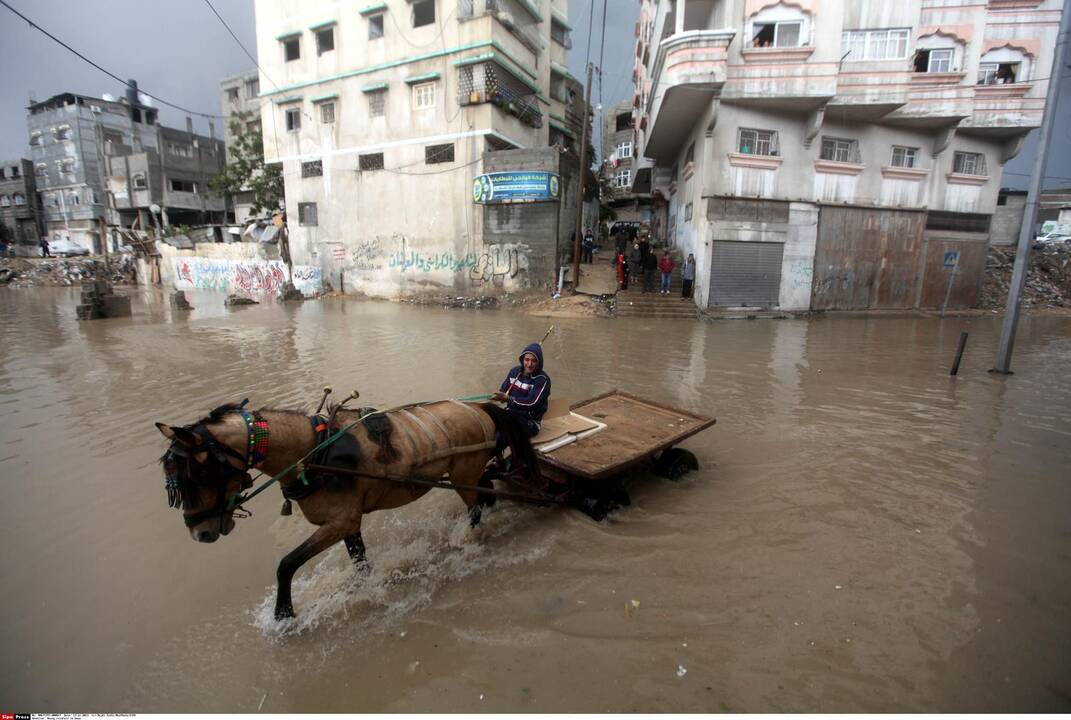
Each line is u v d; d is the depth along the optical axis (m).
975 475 5.53
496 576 3.96
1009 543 4.27
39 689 2.96
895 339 14.02
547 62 27.14
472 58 21.17
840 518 4.69
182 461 2.89
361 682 3.00
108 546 4.28
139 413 7.42
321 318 17.53
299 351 11.72
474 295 22.64
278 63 25.62
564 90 30.23
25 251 41.28
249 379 9.25
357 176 24.67
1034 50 18.94
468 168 22.19
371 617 3.51
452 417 4.11
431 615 3.53
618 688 2.93
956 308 21.34
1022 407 7.87
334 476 3.35
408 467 3.67
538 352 4.96
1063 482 5.36
